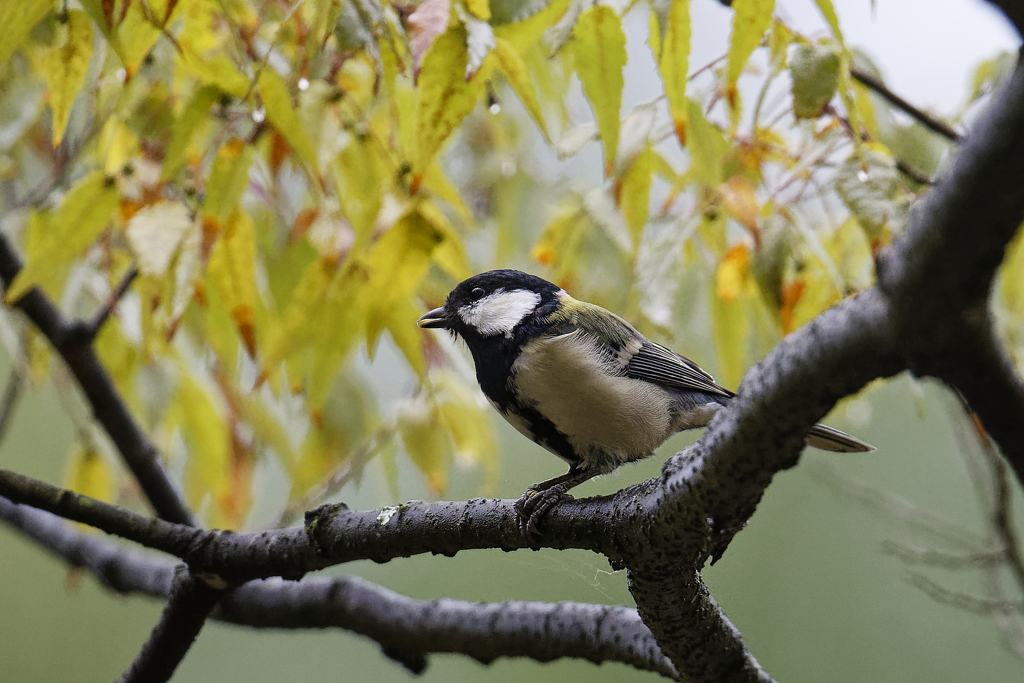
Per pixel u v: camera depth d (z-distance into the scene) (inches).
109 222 243.4
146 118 238.2
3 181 314.8
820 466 356.2
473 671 440.8
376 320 223.3
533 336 240.8
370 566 423.5
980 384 114.3
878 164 190.2
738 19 185.0
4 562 458.9
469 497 381.4
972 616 423.8
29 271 214.7
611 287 266.7
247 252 223.8
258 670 463.2
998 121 96.0
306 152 206.2
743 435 141.8
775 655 422.9
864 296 121.1
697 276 276.4
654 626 184.5
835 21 190.2
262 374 223.1
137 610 471.2
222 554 210.4
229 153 217.0
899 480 432.8
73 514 204.8
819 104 189.6
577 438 241.8
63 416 456.1
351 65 230.4
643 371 250.2
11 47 182.9
